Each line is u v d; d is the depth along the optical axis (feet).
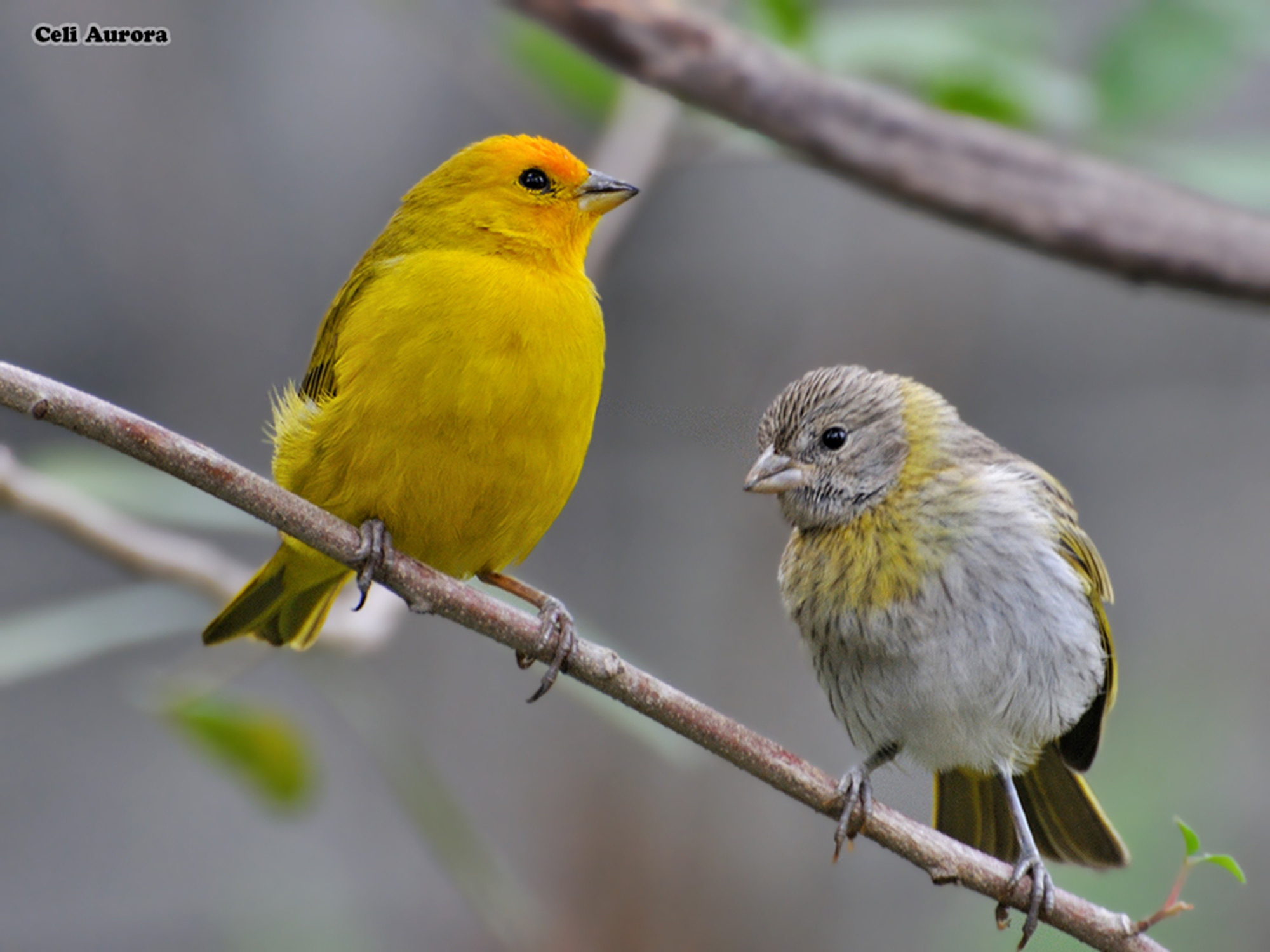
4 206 44.50
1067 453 46.55
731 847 43.39
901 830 23.59
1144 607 45.57
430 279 25.18
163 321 44.93
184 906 43.37
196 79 45.06
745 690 43.45
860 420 27.40
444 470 24.84
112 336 44.73
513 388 24.68
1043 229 26.89
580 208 26.35
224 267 45.14
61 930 43.37
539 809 43.88
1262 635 44.52
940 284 45.21
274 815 30.73
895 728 27.43
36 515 30.14
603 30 27.22
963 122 27.22
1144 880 36.70
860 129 27.17
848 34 30.27
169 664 45.70
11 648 29.45
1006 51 30.89
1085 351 46.96
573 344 25.46
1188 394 46.96
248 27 45.29
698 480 44.88
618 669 23.35
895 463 27.30
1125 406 46.83
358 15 45.29
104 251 44.78
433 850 31.37
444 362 24.56
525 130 44.98
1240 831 38.68
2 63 44.16
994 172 26.96
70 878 43.93
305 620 28.19
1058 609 26.94
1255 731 41.83
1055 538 27.53
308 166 45.37
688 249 45.34
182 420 44.60
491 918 31.04
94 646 29.99
